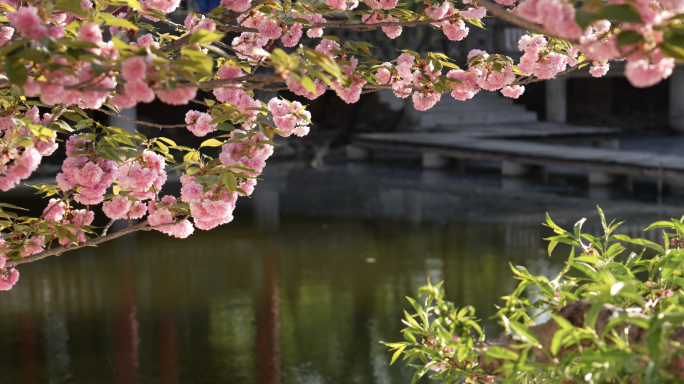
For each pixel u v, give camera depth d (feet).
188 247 27.63
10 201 36.70
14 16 4.88
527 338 4.95
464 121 63.16
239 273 23.99
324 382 15.35
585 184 43.47
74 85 5.08
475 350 5.56
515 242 28.19
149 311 20.08
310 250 27.27
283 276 23.65
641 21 4.06
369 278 23.35
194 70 4.96
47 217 8.35
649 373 3.98
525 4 4.48
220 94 8.52
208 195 7.86
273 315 19.77
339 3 8.98
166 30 31.24
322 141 62.85
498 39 61.31
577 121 72.74
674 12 4.69
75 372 15.70
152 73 4.90
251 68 8.85
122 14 7.84
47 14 5.33
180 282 22.94
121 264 25.04
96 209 34.17
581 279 6.66
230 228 31.22
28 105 8.16
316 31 9.41
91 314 19.74
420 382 15.35
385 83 8.75
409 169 52.03
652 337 4.07
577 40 4.44
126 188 7.87
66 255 26.21
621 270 6.09
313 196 40.22
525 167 47.73
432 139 53.42
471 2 8.93
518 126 62.39
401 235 29.89
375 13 9.23
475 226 31.45
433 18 9.07
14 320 19.16
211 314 19.85
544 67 8.82
